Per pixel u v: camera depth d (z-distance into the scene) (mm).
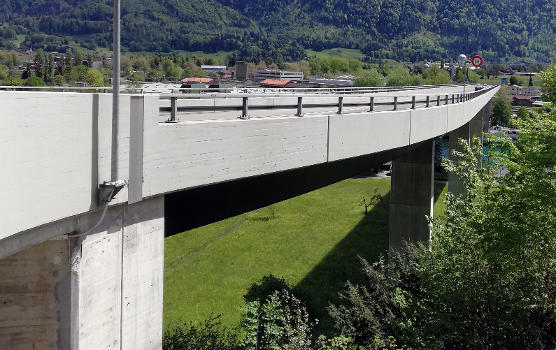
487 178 17781
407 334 15461
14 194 8352
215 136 12758
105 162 10172
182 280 32969
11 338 10023
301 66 197875
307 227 45000
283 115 16672
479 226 16219
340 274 33781
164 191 11531
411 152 33531
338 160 18062
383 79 143625
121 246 10914
